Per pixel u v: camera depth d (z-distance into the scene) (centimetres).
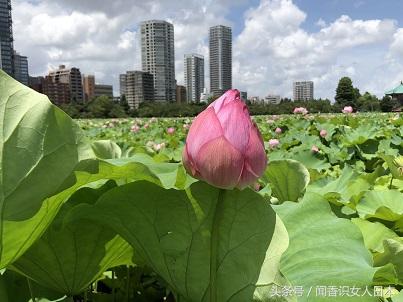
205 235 127
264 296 121
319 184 376
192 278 129
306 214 170
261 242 125
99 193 139
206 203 126
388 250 164
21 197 102
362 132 759
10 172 100
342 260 142
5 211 101
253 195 126
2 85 102
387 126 1109
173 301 171
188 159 121
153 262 132
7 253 111
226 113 118
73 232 131
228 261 127
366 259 148
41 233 116
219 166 115
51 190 105
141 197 125
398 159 436
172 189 124
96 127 1506
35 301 138
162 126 1478
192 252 128
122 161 183
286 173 243
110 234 136
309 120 1213
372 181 372
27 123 102
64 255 134
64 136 107
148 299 175
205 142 116
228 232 127
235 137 116
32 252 131
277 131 959
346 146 681
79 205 122
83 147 110
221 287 126
